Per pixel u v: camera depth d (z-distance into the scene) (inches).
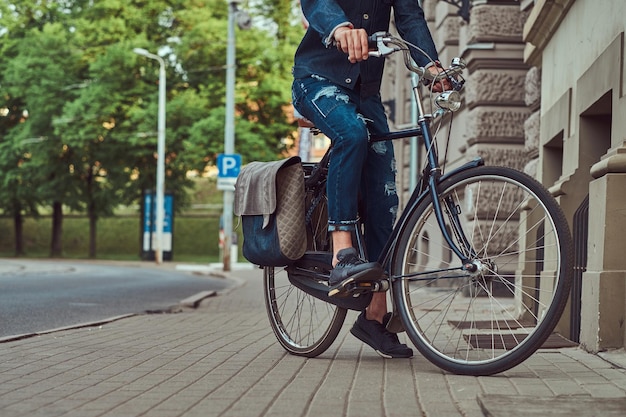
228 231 1114.7
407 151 837.2
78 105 1688.0
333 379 176.2
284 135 1713.8
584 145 279.0
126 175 1761.8
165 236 1726.1
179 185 1782.7
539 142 375.9
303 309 219.5
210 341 258.7
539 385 163.9
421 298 191.8
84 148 1734.7
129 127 1729.8
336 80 200.7
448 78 188.1
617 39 227.6
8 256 2071.9
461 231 183.3
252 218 221.9
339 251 194.1
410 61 186.9
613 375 176.1
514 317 180.1
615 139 226.4
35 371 190.2
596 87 252.5
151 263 1609.3
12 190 1872.5
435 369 188.1
